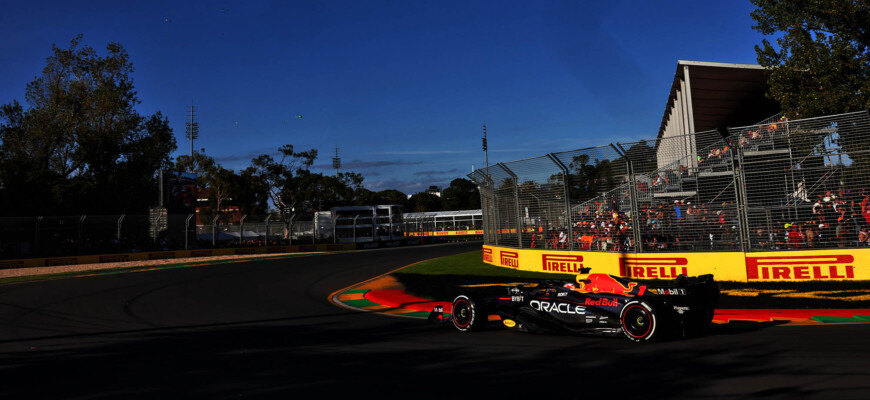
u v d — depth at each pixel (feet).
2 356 25.58
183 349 26.45
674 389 17.01
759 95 82.02
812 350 21.71
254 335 30.35
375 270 72.49
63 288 58.85
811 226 43.52
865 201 41.68
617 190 51.24
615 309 25.72
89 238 102.32
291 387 18.61
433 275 61.11
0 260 91.09
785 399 15.52
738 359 20.71
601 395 16.66
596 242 52.39
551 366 20.79
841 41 54.85
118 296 51.21
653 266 48.29
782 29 58.65
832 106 53.98
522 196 60.59
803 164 43.86
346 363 22.38
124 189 144.97
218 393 18.06
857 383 16.75
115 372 21.61
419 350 24.86
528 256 59.21
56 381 20.25
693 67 76.79
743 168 45.55
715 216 46.85
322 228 156.15
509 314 29.58
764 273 44.06
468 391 17.62
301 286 57.62
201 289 56.03
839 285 39.63
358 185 259.60
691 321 25.71
